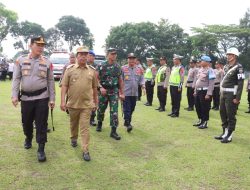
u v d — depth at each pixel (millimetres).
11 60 23734
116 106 7035
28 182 4559
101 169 5168
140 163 5516
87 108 5625
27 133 5867
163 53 59781
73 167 5199
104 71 6926
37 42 5277
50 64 5480
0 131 7273
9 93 14039
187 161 5691
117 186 4551
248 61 58250
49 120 8617
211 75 8203
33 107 5426
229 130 7125
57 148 6133
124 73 7551
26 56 5391
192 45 60438
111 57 6887
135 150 6238
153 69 12414
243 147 6719
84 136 5602
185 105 13117
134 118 9523
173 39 63031
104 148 6289
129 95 7582
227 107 7086
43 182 4582
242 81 6891
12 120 8477
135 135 7414
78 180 4703
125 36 62312
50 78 5488
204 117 8438
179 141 7031
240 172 5250
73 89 5598
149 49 62344
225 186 4699
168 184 4688
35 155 5672
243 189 4625
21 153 5750
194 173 5137
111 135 7137
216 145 6801
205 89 8367
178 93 10031
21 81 5410
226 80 7090
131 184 4641
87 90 5605
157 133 7703
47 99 5457
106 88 7023
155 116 10023
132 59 7551
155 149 6359
